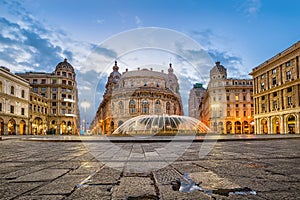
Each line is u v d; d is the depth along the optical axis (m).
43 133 63.06
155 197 2.61
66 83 69.19
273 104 45.03
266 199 2.50
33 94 56.34
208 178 3.54
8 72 40.78
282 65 41.88
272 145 10.78
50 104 66.75
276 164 4.86
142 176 3.72
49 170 4.27
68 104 68.56
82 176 3.73
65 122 67.69
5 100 40.03
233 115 63.12
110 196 2.65
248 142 13.38
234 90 64.38
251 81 66.12
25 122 47.91
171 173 3.94
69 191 2.85
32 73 70.75
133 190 2.90
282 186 3.04
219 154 6.75
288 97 40.41
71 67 72.12
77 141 14.59
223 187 3.01
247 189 2.91
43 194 2.71
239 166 4.62
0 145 12.09
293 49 37.50
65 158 6.07
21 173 3.99
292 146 10.11
